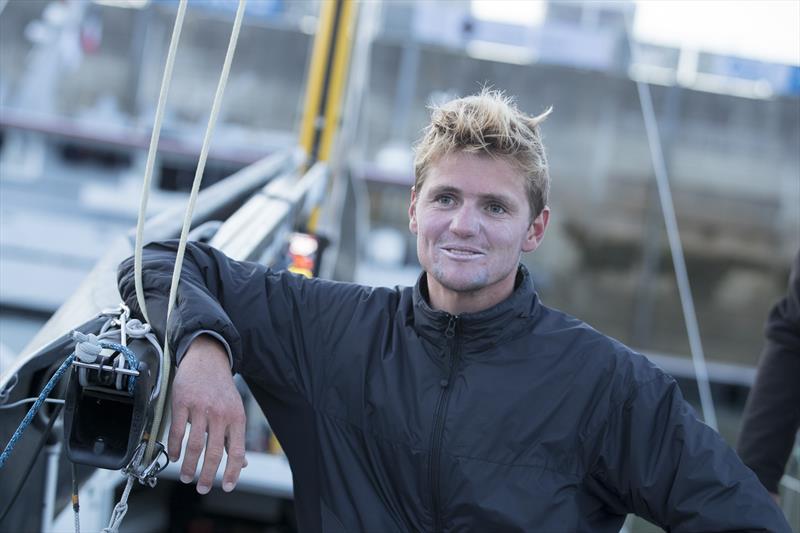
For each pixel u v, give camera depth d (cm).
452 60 1822
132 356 160
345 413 210
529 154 198
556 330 206
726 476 188
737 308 2125
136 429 161
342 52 723
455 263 196
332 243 555
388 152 1438
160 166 1309
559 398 200
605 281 2131
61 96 1825
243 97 1877
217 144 1348
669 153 2016
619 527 208
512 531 194
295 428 215
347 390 211
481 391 200
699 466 189
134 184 1296
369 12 851
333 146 725
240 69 1888
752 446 284
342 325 215
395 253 1299
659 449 195
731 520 184
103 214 1249
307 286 222
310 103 723
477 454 198
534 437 198
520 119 204
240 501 520
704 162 2041
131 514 504
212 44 1883
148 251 217
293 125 1855
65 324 225
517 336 204
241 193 461
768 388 283
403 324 211
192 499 519
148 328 180
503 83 1866
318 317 217
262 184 559
